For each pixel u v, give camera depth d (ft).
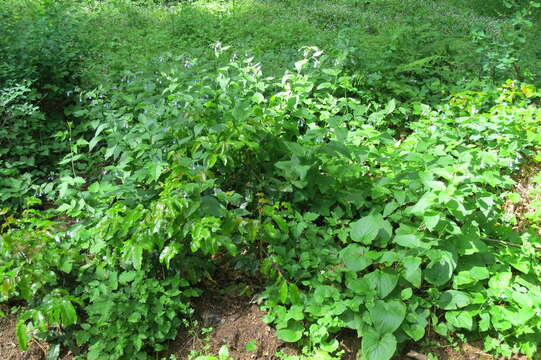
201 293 12.46
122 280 11.74
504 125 16.01
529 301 11.09
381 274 11.49
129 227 11.19
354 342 11.58
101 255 12.31
